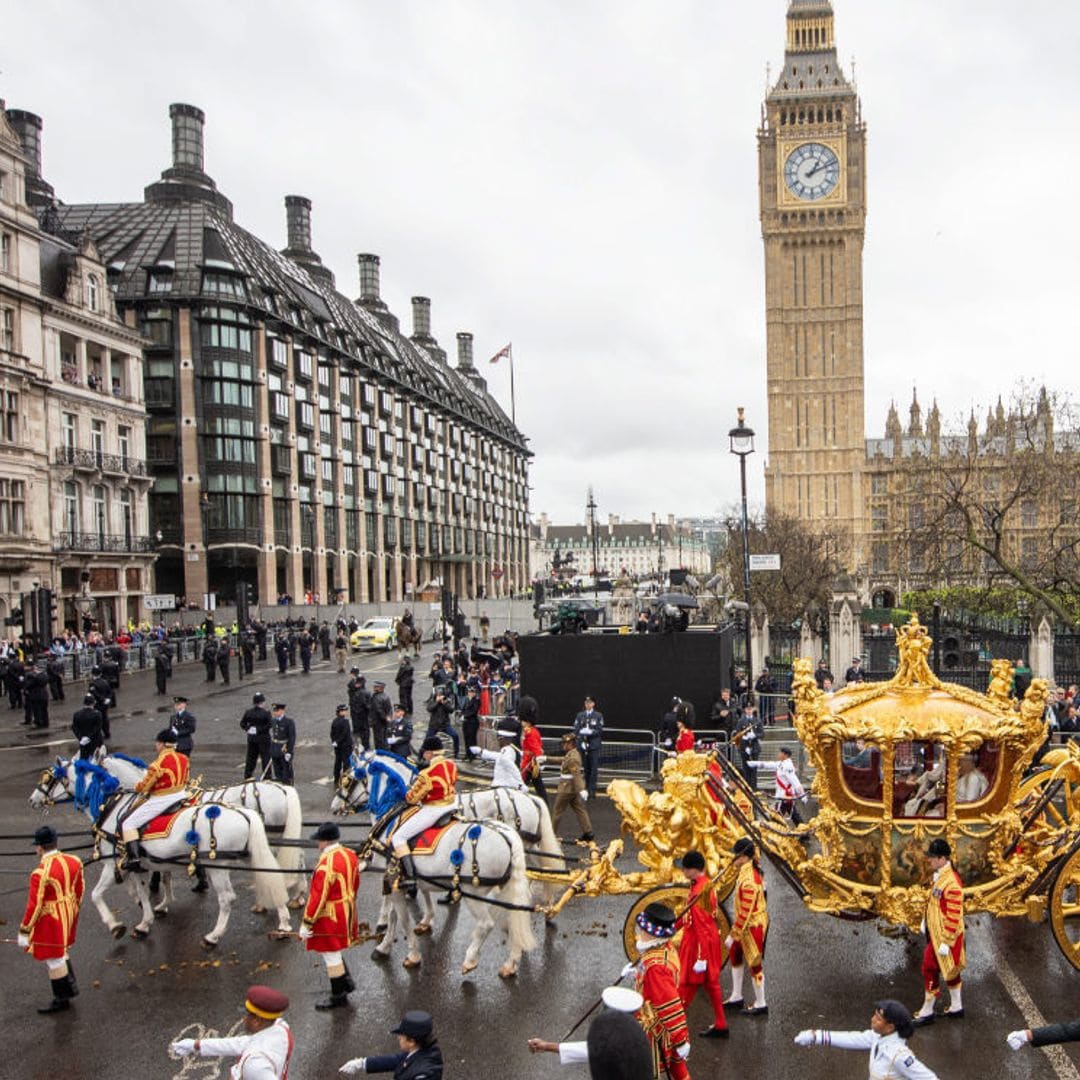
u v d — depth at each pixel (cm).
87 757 1331
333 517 8919
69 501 5212
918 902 1050
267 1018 725
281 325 7894
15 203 4784
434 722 2244
